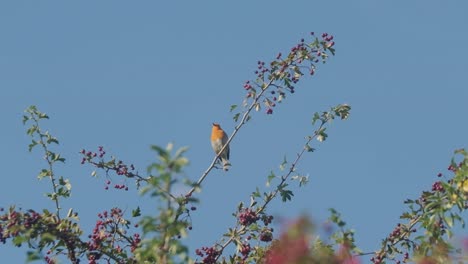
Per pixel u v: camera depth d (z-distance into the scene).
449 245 11.93
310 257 9.44
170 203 10.94
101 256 15.94
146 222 10.92
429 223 13.28
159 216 10.93
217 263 16.47
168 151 10.70
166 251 11.07
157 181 10.80
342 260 10.28
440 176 14.98
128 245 16.31
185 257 10.92
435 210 13.41
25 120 17.80
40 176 17.20
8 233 14.94
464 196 13.52
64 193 17.08
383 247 15.19
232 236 16.62
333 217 11.38
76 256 15.77
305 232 9.52
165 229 11.04
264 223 16.86
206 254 16.34
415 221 15.23
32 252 12.11
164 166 10.66
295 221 9.54
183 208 12.82
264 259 16.00
